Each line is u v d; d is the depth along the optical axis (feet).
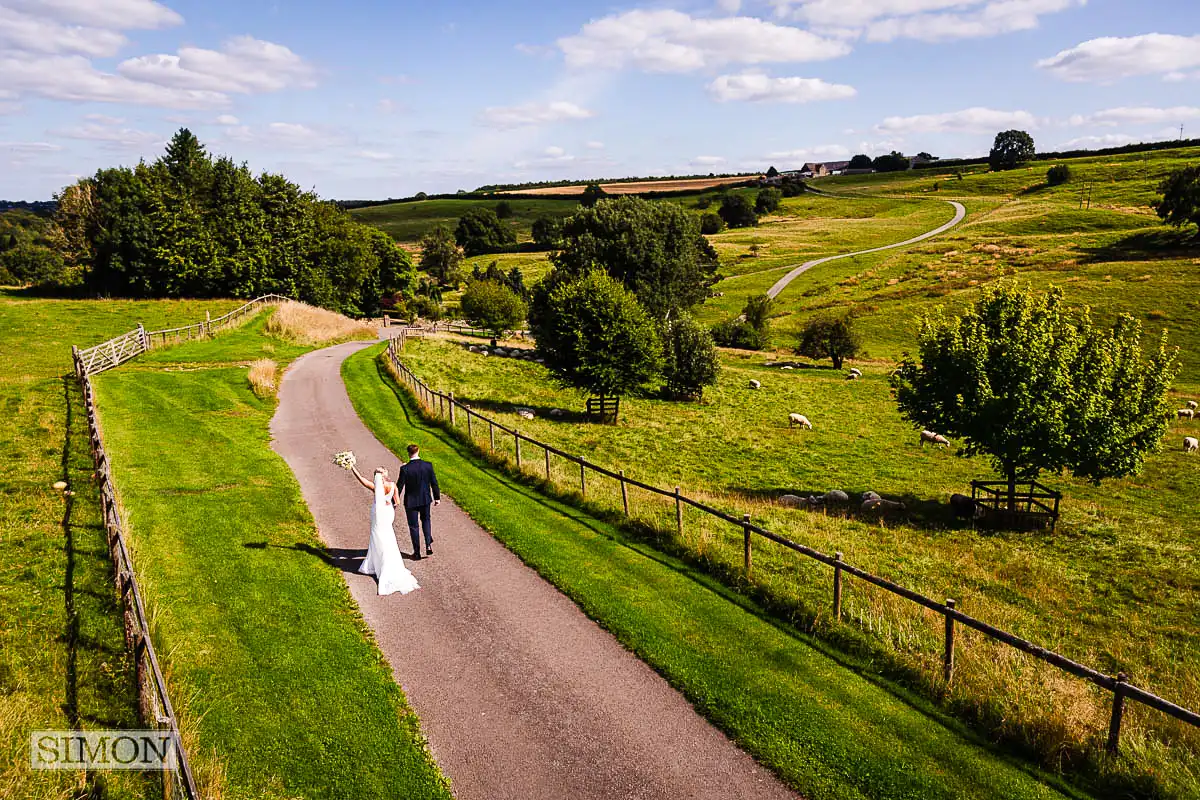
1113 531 67.46
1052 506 77.82
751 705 30.14
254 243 227.40
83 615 33.96
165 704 23.16
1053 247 311.88
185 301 201.36
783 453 100.12
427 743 27.53
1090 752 26.94
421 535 49.93
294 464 67.62
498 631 36.42
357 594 39.91
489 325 208.23
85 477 53.93
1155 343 183.32
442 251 426.10
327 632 34.88
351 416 90.58
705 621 37.63
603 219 183.83
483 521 52.42
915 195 637.71
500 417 104.17
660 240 183.11
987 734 28.66
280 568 41.63
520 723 28.91
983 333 70.85
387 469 66.59
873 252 401.70
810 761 26.73
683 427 114.01
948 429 73.97
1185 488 87.10
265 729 27.35
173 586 37.96
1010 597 49.78
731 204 571.69
